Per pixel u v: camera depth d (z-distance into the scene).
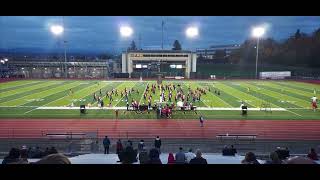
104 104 42.50
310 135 27.75
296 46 106.25
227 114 36.38
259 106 41.53
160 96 45.91
